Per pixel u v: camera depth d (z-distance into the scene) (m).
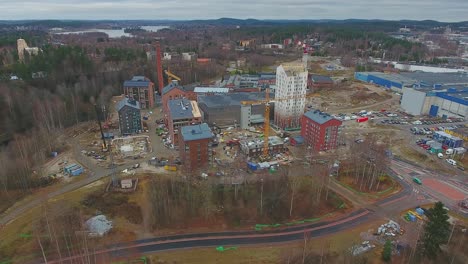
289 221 108.94
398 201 119.25
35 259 89.75
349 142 168.75
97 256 91.56
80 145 164.12
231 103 194.62
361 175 133.62
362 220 108.88
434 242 84.50
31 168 135.62
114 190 121.50
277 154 153.50
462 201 117.94
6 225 102.94
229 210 112.25
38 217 106.38
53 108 183.75
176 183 122.06
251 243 98.56
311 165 137.25
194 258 91.75
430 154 156.62
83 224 98.06
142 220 107.19
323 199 119.25
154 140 170.88
